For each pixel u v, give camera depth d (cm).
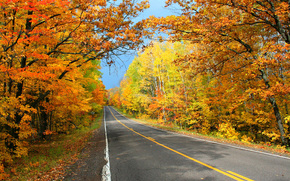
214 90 1541
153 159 625
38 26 699
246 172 447
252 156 608
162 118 2736
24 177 510
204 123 1792
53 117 1446
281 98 1125
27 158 731
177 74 2016
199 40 983
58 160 693
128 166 558
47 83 743
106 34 709
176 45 2148
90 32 717
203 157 613
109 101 11806
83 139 1286
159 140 1058
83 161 668
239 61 1226
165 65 2325
